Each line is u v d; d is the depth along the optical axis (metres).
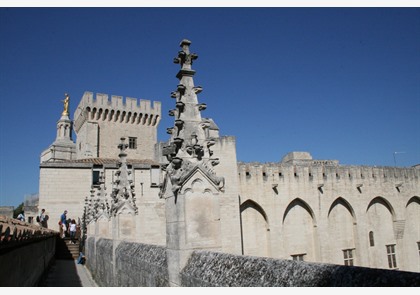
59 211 35.88
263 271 5.48
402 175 48.16
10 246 7.41
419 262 47.34
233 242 34.94
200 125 9.09
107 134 62.16
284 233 40.53
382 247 45.19
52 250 25.14
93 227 25.39
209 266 6.89
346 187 44.03
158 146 41.44
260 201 39.38
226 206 35.44
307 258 41.06
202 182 8.41
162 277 8.60
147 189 37.31
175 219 8.22
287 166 41.53
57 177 36.44
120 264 13.04
